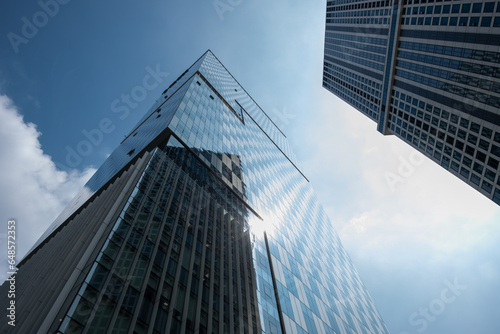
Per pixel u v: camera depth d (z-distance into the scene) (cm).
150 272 2356
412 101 9775
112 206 2727
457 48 7550
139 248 2472
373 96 12288
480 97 7175
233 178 5759
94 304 1848
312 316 4734
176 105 5775
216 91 9256
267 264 4600
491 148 7169
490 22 6562
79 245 2578
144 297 2144
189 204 3641
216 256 3341
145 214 2864
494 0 6406
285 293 4412
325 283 6594
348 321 6141
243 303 3184
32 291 2603
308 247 7438
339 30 14475
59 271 2373
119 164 5834
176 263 2684
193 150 4966
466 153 7969
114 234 2383
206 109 7000
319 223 10975
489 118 7088
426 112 9206
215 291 2872
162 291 2314
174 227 3047
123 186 3198
